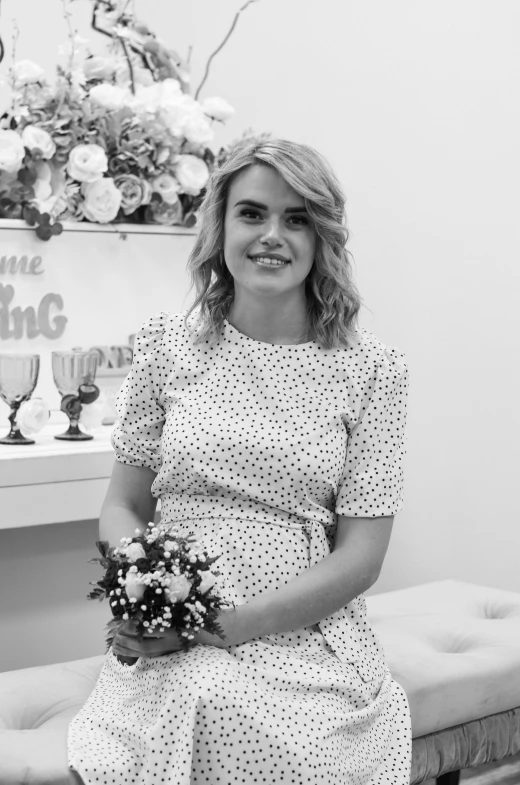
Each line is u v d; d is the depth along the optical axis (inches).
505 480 114.0
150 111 106.7
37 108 103.1
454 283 116.5
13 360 91.9
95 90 103.0
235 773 53.8
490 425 114.9
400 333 121.6
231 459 60.3
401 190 119.6
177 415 62.2
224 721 53.4
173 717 53.7
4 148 98.7
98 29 111.8
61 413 103.7
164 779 53.4
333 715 56.8
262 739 54.0
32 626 98.5
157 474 66.6
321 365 62.6
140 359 65.0
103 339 105.4
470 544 117.8
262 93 128.6
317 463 60.4
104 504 67.2
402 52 117.4
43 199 101.4
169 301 109.2
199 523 61.1
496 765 94.2
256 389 62.0
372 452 62.5
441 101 115.3
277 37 126.3
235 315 64.4
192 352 63.9
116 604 55.0
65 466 89.7
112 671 63.5
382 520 62.7
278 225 60.9
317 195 60.3
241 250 61.4
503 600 93.0
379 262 122.5
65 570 99.7
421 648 79.5
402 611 89.8
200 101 133.5
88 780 55.2
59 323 102.8
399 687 65.6
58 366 95.7
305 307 64.3
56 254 102.3
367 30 119.5
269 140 62.2
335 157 124.3
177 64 114.7
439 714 74.7
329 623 61.4
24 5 126.4
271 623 57.7
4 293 99.4
